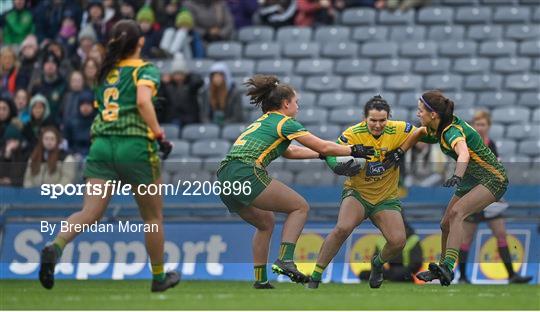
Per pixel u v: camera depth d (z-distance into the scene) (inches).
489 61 2518.5
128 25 1159.6
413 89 2479.1
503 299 1186.6
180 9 2659.9
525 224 1835.6
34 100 2250.2
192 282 1742.1
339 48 2610.7
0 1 2738.7
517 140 2325.3
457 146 1342.3
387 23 2677.2
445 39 2613.2
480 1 2714.1
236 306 1055.0
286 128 1326.3
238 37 2719.0
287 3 2726.4
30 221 1900.8
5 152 2186.3
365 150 1331.2
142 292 1331.2
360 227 1812.3
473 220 1739.7
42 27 2642.7
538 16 2632.9
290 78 2539.4
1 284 1648.6
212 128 2369.6
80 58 2463.1
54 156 1947.6
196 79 2400.3
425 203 1892.2
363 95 2466.8
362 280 1793.8
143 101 1131.9
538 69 2506.2
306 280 1330.0
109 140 1154.7
